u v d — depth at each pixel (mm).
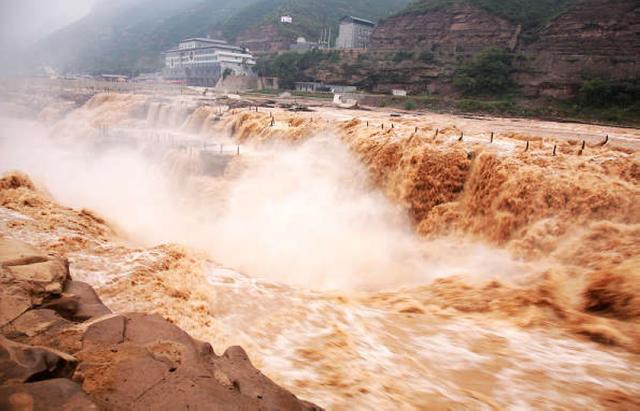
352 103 65062
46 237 11922
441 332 10508
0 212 13336
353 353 9133
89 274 10297
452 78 71562
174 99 64625
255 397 5602
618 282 12164
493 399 7898
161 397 5152
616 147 21344
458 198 21469
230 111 46156
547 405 7766
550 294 12484
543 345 9938
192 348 6293
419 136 24453
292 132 33469
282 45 138625
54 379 4973
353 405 7367
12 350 5125
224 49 118250
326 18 165750
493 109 60750
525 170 18469
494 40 75938
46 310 6785
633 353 9609
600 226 15219
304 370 8297
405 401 7664
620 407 7754
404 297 12844
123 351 5949
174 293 10211
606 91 53562
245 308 10469
